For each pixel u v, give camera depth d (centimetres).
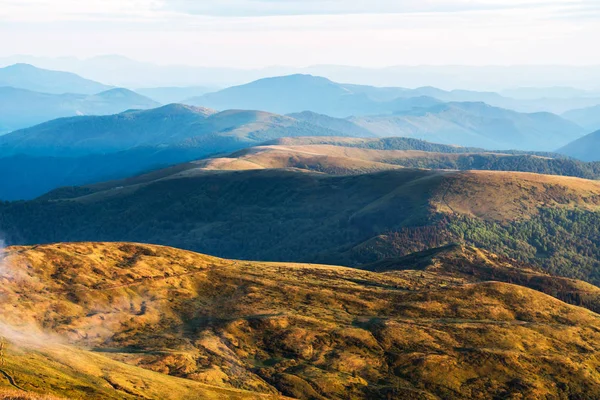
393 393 14225
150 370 12550
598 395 15100
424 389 14650
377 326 17162
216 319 17100
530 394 14712
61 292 16112
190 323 16738
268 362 15238
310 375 14612
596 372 16000
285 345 15950
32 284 15975
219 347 15325
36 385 8644
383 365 15562
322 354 15738
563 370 15812
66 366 10269
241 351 15525
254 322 16838
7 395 7625
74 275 17175
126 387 10244
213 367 14050
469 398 14462
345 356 15662
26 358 9919
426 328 17250
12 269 16325
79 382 9562
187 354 14325
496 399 14512
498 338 16975
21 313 14275
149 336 15400
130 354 13850
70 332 14388
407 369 15362
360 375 15012
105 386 9862
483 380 15150
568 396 14950
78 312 15475
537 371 15650
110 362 11612
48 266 17262
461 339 16812
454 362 15662
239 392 12006
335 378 14588
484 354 16025
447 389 14700
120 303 16700
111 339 14862
